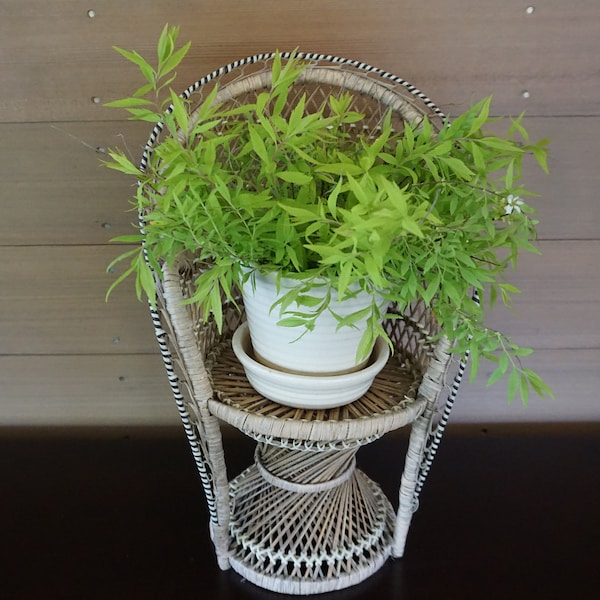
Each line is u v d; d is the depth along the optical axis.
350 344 0.73
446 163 0.63
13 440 1.21
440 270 0.63
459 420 1.25
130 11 0.92
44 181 1.03
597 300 1.13
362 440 0.78
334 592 0.93
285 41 0.94
